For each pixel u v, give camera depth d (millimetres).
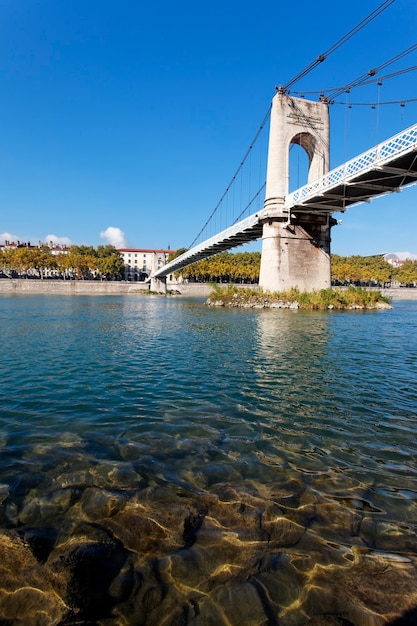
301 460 4902
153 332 18344
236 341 15383
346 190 29859
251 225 40812
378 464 4840
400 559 3094
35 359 11570
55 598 2666
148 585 2799
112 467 4590
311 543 3262
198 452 5070
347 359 11844
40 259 106188
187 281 126312
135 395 7805
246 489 4121
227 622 2523
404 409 7117
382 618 2547
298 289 37781
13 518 3531
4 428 5918
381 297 40500
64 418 6398
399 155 22422
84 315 28812
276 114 37438
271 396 7836
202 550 3154
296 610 2615
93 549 3131
